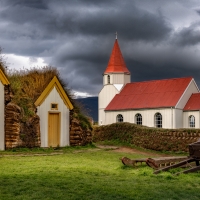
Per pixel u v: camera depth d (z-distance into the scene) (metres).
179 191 11.41
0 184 11.69
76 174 13.87
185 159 17.09
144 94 55.38
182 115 51.28
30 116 24.45
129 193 10.80
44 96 25.81
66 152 23.67
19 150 22.94
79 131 27.92
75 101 29.05
